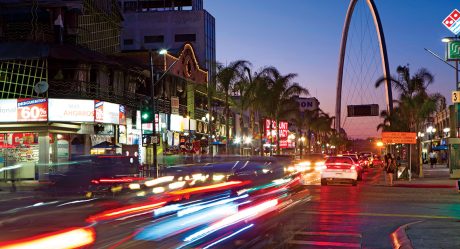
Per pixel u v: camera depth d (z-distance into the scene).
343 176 31.05
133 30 100.50
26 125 37.66
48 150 37.66
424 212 17.36
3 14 41.31
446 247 10.30
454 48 34.16
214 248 9.88
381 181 36.69
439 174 45.03
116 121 41.97
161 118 50.03
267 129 76.50
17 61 38.50
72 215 8.77
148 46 100.06
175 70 55.31
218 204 13.83
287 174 17.69
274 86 57.69
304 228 13.50
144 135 34.56
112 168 20.62
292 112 67.38
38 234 6.57
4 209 8.15
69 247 6.69
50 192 16.66
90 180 19.38
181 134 56.19
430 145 85.25
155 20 100.19
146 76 49.97
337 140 152.50
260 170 16.19
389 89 75.25
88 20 44.56
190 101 59.53
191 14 99.81
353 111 99.25
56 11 41.88
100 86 42.19
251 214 13.87
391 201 21.16
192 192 14.59
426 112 43.16
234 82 49.19
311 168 48.44
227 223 12.41
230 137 72.50
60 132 38.69
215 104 66.50
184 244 9.92
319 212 17.08
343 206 19.03
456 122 36.50
